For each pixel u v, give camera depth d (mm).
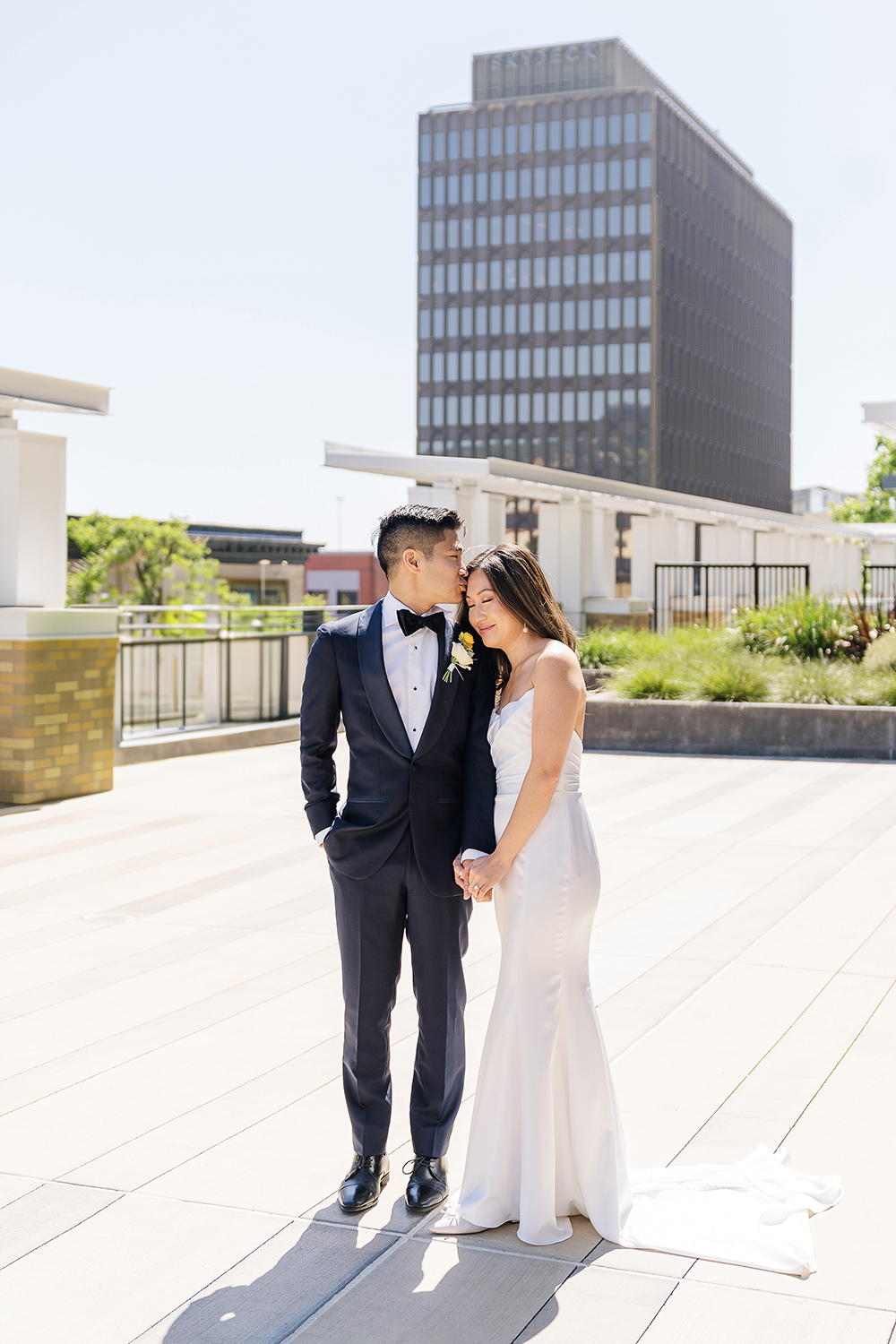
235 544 78000
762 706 12836
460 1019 3377
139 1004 4934
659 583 25453
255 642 14891
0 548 9805
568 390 87875
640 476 86688
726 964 5422
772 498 108875
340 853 3287
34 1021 4734
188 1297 2832
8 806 9680
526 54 100938
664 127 86812
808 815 9211
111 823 8961
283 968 5414
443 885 3254
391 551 3289
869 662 15031
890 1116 3771
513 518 92625
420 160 89875
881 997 4926
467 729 3291
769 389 107562
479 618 3238
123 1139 3684
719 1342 2621
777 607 17609
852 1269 2908
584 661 17281
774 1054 4316
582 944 3195
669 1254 3000
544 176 87500
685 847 8078
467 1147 3500
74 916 6332
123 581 54406
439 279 90125
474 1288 2859
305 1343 2645
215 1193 3342
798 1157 3502
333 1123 3801
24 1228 3156
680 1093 3973
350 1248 3059
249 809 9531
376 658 3270
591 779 11281
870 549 39688
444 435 90625
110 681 10430
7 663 9648
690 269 91562
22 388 9211
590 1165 3154
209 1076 4172
